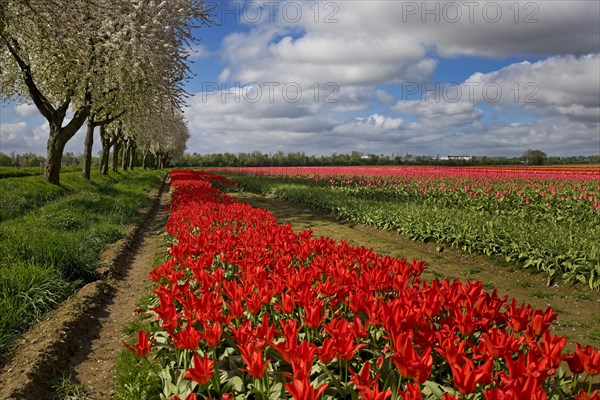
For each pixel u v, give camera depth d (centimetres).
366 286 378
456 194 1789
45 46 1738
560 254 793
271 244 587
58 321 546
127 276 850
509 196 1706
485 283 797
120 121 3011
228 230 754
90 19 1880
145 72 2014
